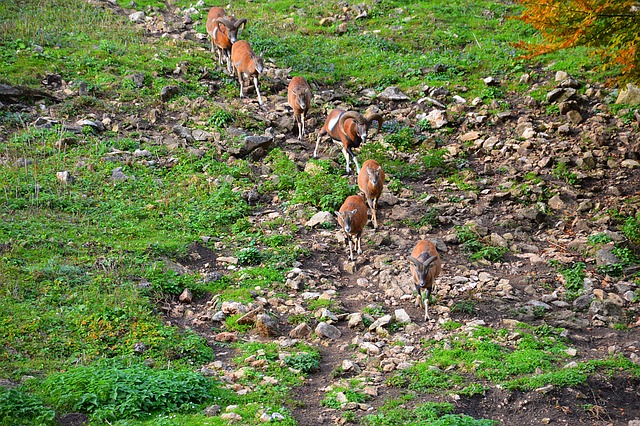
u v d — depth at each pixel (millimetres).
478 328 12742
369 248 16188
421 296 13570
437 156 20547
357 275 15211
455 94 24266
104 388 9930
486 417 10352
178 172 19109
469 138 21750
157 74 24297
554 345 12344
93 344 11648
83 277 13750
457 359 11688
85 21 27953
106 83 23281
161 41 27375
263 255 15562
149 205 17297
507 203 18344
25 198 16781
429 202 18344
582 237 16703
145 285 13672
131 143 20172
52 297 12875
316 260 15695
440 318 13242
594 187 18859
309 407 10375
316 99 23625
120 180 18203
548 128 21812
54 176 17906
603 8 14492
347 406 10273
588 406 10609
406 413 10023
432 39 28688
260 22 30281
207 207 17594
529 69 25453
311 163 19625
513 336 12477
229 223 17109
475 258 15852
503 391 10797
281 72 25375
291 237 16453
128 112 22031
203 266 15172
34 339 11547
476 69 25969
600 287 14672
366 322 13016
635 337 12836
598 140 20703
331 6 32031
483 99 23875
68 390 9938
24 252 14414
